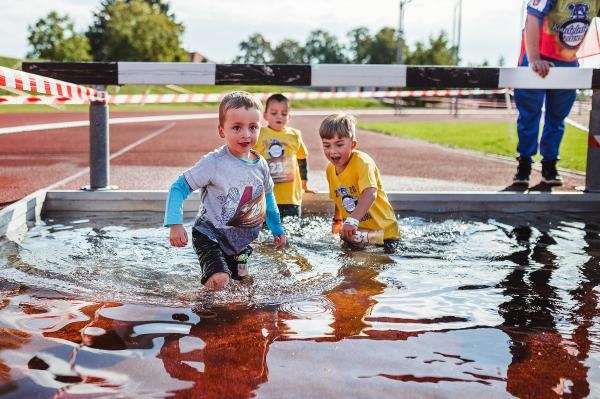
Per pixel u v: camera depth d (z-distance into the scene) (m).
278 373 1.79
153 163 8.38
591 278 2.95
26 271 2.97
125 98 5.87
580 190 5.74
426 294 2.65
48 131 15.26
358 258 3.36
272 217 3.41
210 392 1.65
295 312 2.39
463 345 2.04
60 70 4.91
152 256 3.34
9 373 1.76
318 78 5.04
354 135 3.94
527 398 1.66
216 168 3.10
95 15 80.00
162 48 64.94
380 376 1.78
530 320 2.32
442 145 12.52
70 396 1.62
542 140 6.23
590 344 2.08
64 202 4.88
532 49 5.15
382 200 3.94
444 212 5.07
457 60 58.78
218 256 2.87
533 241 3.85
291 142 4.82
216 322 2.26
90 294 2.61
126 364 1.84
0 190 5.74
